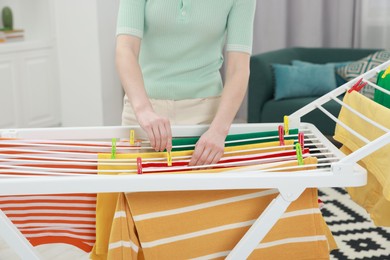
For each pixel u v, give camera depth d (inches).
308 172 50.6
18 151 59.2
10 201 56.2
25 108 185.9
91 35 162.1
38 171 55.9
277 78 159.3
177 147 61.0
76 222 57.5
